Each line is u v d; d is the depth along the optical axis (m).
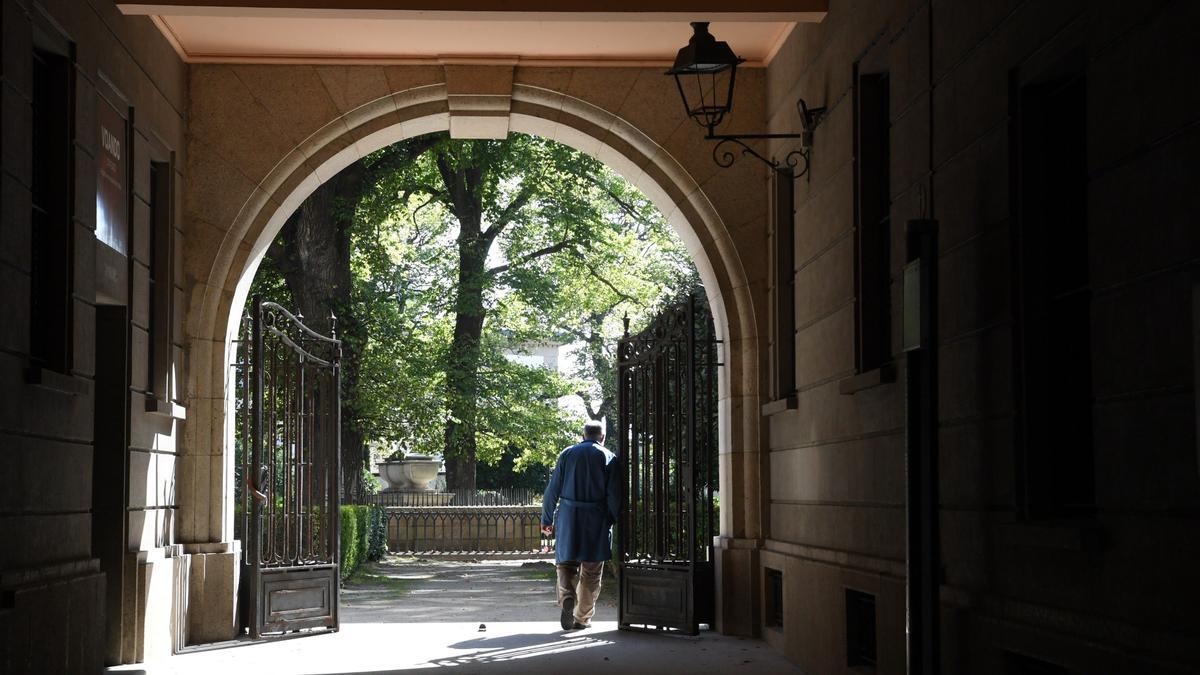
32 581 6.34
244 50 10.19
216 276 10.06
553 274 28.12
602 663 8.77
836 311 8.05
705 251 10.58
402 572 19.50
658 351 10.90
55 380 6.65
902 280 6.67
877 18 7.20
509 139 21.41
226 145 10.20
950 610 5.68
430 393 21.58
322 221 17.83
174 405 9.44
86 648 7.15
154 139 9.27
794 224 9.42
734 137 8.73
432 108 10.59
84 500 7.36
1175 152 3.74
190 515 9.85
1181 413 3.72
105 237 7.86
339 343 11.41
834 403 8.09
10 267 6.19
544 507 11.12
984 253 5.42
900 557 6.61
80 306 7.26
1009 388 5.12
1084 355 4.85
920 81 6.38
